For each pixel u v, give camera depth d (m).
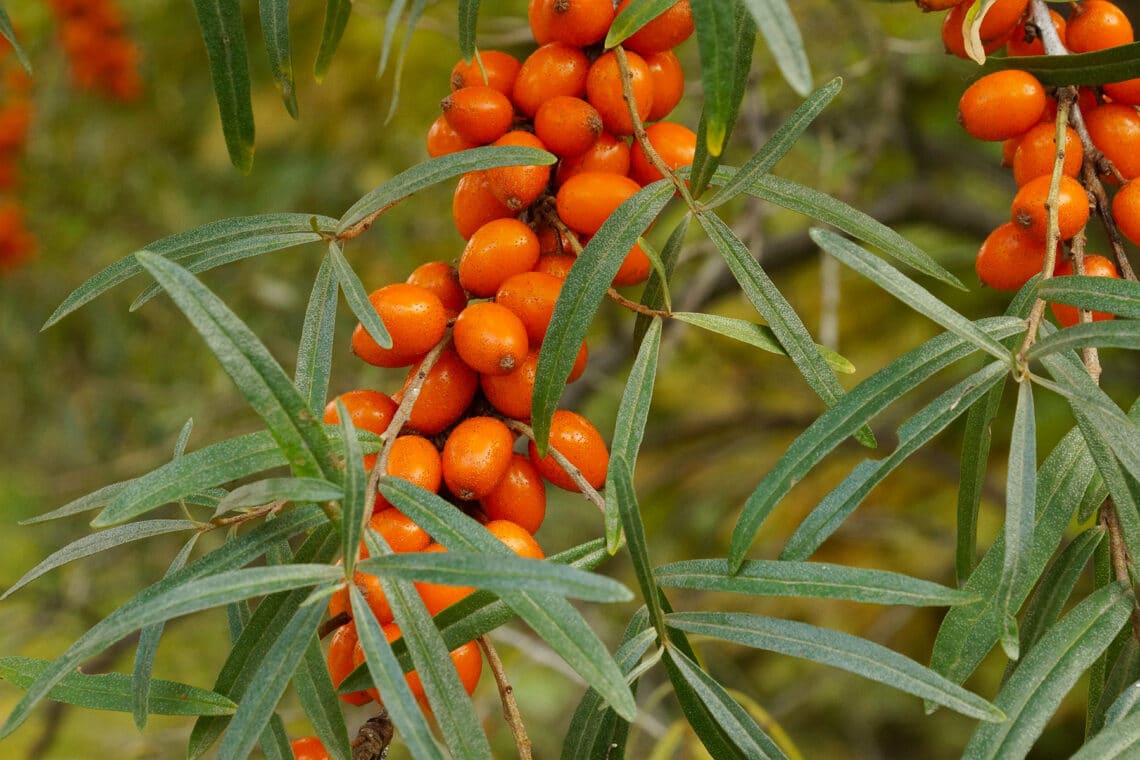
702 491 1.01
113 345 0.89
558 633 0.34
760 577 0.36
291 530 0.36
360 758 0.37
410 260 0.81
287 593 0.36
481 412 0.39
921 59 0.79
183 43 0.85
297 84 0.81
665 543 0.97
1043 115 0.39
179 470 0.35
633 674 0.36
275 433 0.34
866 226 0.38
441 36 0.78
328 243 0.38
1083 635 0.35
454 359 0.38
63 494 0.90
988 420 0.38
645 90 0.39
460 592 0.36
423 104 0.80
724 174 0.39
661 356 0.70
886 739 1.00
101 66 0.80
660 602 0.36
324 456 0.34
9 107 0.85
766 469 1.01
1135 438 0.35
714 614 0.36
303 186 0.81
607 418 0.97
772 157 0.37
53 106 0.86
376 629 0.34
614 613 0.90
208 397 0.86
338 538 0.37
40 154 0.88
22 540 0.90
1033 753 0.90
